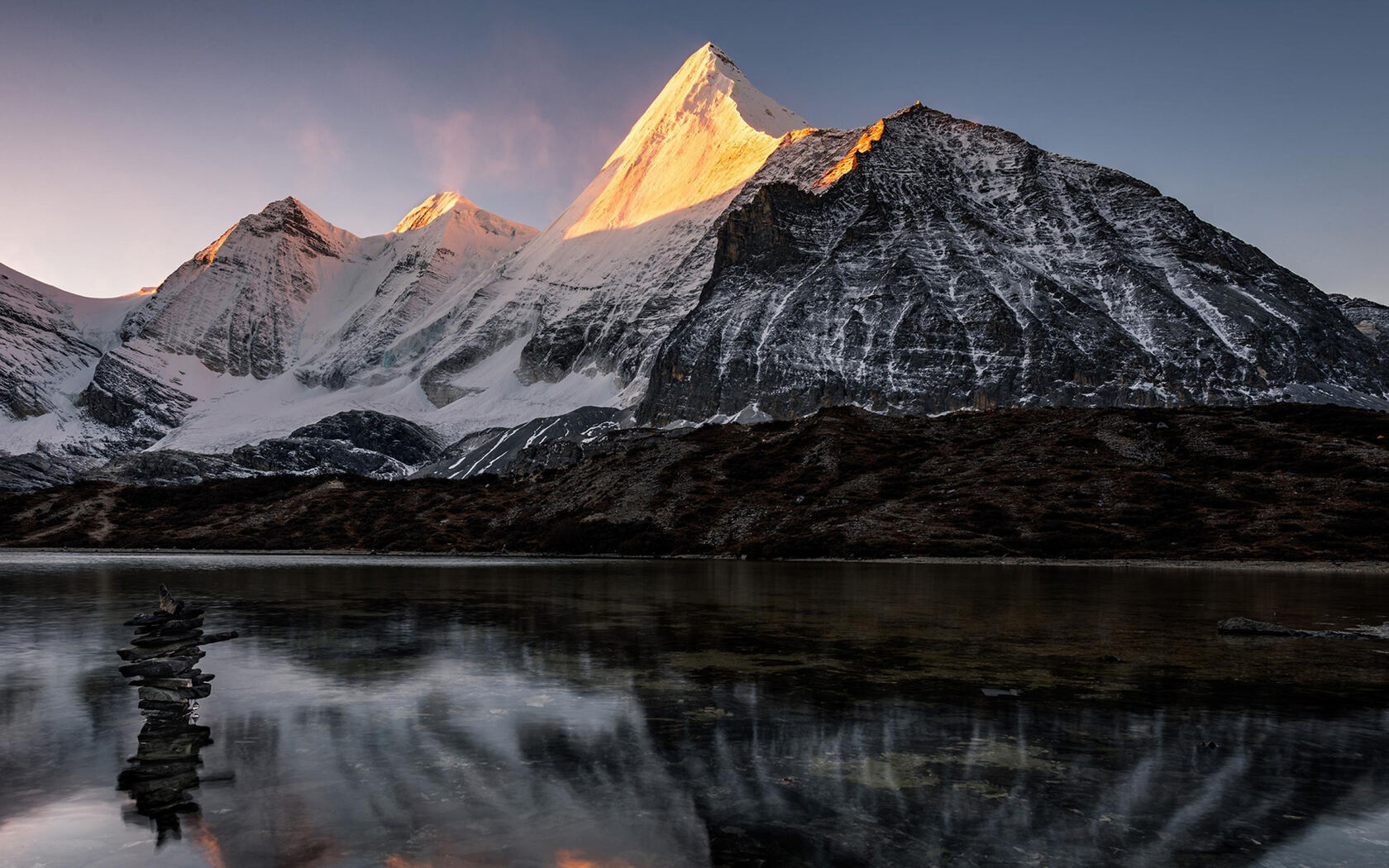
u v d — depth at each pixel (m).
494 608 31.11
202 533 98.12
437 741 12.72
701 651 20.97
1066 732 13.05
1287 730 13.17
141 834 9.16
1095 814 9.62
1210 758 11.70
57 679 17.98
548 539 83.56
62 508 109.38
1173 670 18.05
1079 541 65.44
